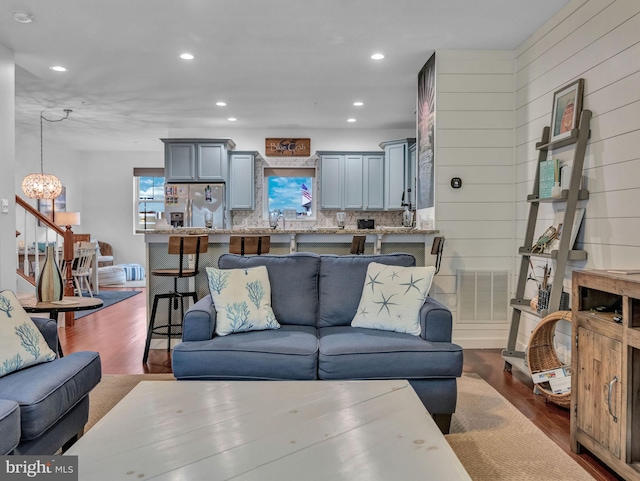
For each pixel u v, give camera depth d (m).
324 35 3.97
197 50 4.31
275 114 6.76
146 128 7.72
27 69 4.81
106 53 4.38
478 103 4.33
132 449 1.41
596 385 2.20
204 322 2.70
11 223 4.24
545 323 2.96
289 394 1.88
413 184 7.24
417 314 2.82
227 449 1.41
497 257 4.38
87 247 7.18
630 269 2.54
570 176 3.20
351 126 7.62
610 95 2.88
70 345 4.41
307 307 3.17
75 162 9.80
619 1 2.79
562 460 2.25
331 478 1.25
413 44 4.17
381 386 1.98
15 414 1.68
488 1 3.37
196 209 7.31
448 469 1.30
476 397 3.05
